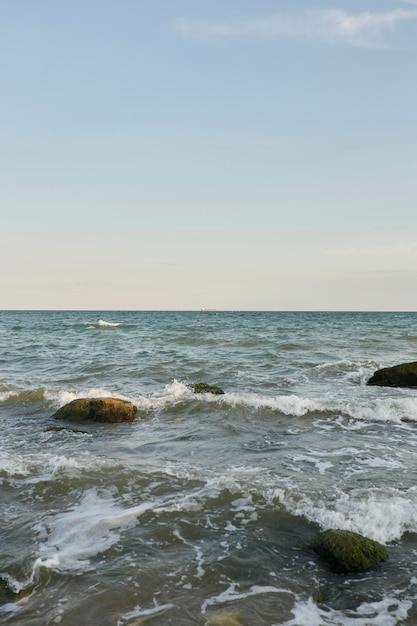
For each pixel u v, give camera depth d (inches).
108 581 210.4
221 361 928.3
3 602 195.8
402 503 286.7
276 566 224.7
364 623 185.0
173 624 181.6
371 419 503.5
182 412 536.4
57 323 2635.3
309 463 366.0
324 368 836.6
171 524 266.5
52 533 257.0
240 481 321.7
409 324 2498.8
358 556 223.9
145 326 2219.5
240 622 183.6
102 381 739.4
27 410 565.6
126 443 426.0
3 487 320.2
